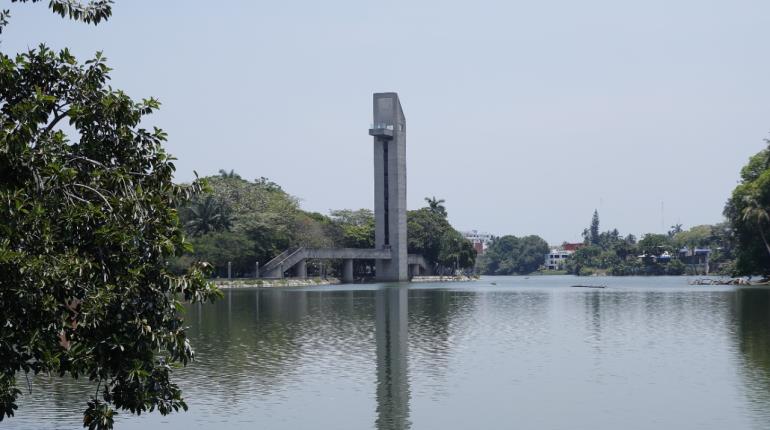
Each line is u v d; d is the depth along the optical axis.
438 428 27.91
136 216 20.20
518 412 30.02
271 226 168.00
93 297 19.30
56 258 18.89
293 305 89.38
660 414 29.38
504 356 43.84
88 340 19.86
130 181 21.02
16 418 29.16
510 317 69.75
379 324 63.56
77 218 19.34
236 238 154.00
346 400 32.31
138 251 20.38
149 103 22.55
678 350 45.28
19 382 35.91
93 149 21.91
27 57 21.83
